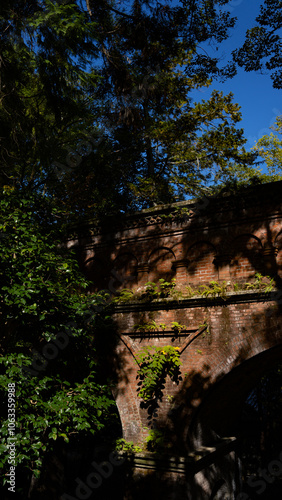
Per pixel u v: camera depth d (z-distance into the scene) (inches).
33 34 371.2
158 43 514.9
